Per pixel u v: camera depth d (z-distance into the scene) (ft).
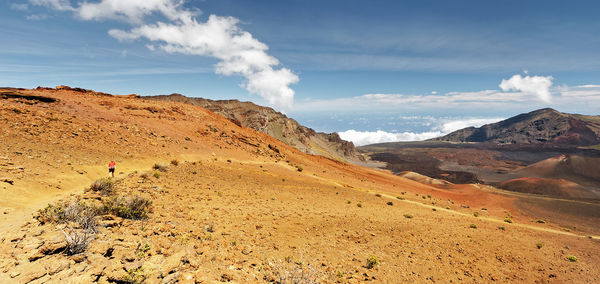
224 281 23.31
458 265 51.47
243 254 32.83
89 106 131.85
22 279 16.56
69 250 20.63
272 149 219.82
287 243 43.65
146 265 21.34
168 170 87.40
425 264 48.42
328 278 33.04
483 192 298.76
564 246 83.56
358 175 247.91
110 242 23.61
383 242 56.85
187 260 24.62
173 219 39.75
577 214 196.95
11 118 77.51
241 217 52.47
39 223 25.34
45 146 67.87
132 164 82.79
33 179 44.96
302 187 118.62
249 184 99.09
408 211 107.55
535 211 204.74
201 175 93.30
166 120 160.35
